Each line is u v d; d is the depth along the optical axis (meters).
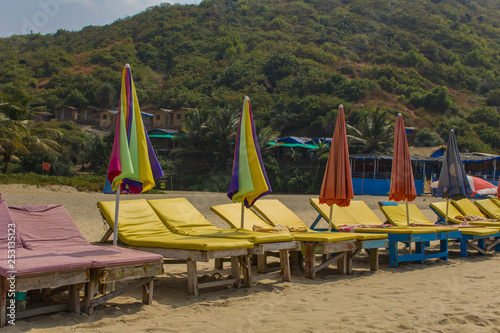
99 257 3.00
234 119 28.95
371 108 38.19
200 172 27.61
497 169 27.19
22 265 2.57
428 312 3.19
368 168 27.70
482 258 6.45
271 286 4.06
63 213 4.12
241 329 2.69
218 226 8.59
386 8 67.00
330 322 2.89
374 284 4.31
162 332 2.59
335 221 6.38
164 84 47.47
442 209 8.27
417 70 52.62
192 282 3.60
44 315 2.83
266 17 68.19
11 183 16.08
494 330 2.80
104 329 2.60
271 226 5.52
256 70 47.81
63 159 25.11
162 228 4.65
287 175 27.23
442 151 27.66
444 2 74.75
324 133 36.97
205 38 59.12
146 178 3.95
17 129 19.94
